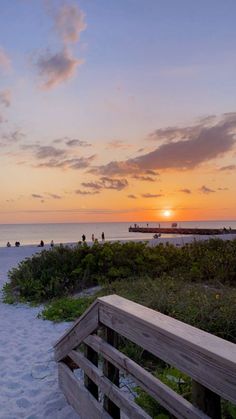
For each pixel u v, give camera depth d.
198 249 11.70
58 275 9.77
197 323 4.67
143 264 10.26
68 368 3.55
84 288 9.54
